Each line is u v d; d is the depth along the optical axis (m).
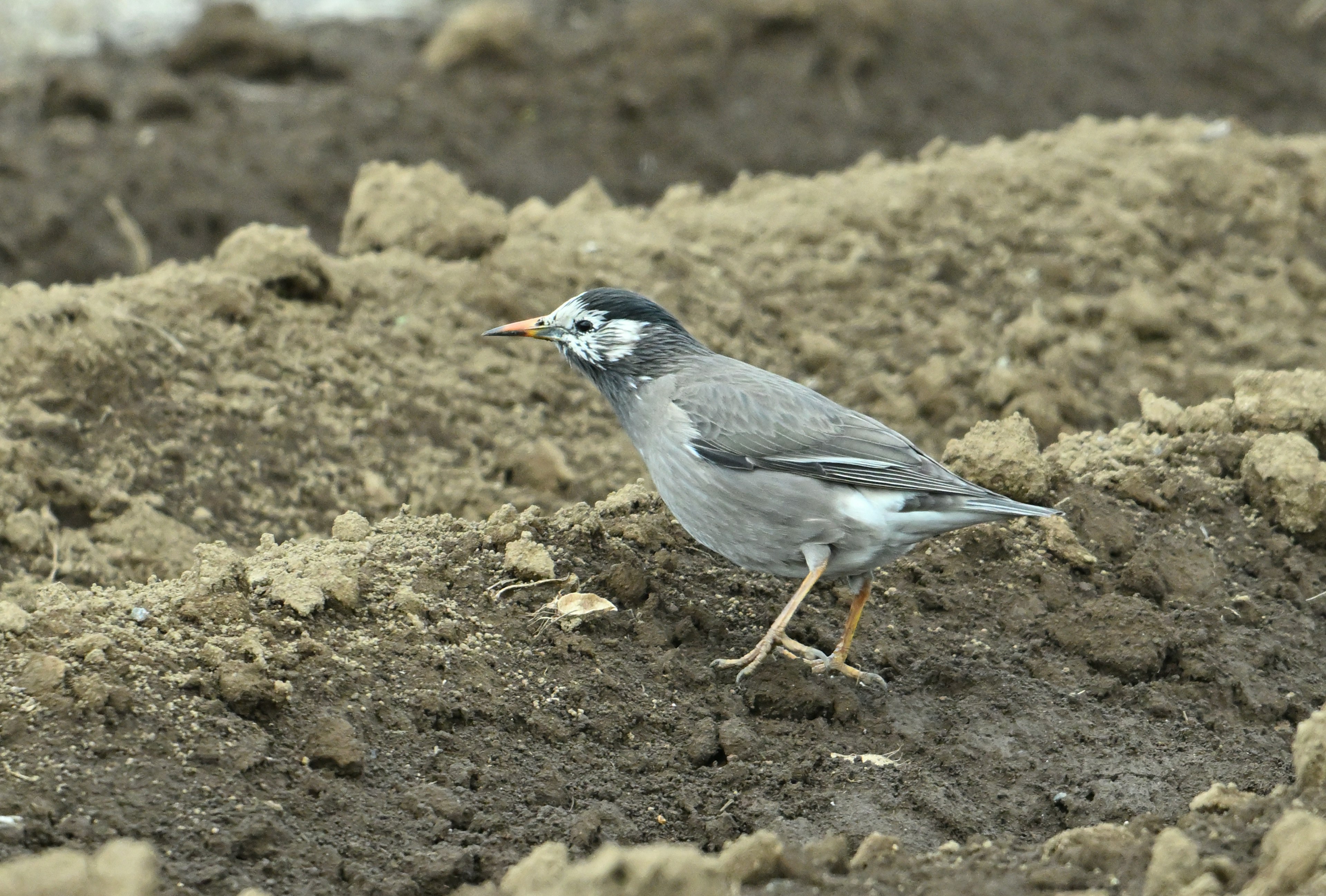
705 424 9.81
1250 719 9.92
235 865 7.63
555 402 15.97
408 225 17.59
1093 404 17.14
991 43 30.44
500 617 9.97
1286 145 22.00
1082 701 9.99
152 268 21.94
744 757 9.22
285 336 15.46
